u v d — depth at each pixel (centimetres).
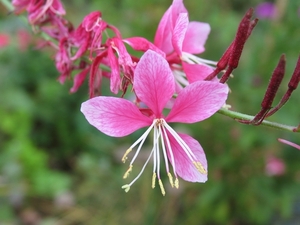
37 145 17
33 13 7
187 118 5
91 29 6
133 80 5
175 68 6
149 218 14
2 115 15
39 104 17
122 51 6
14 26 19
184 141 6
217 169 14
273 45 13
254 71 14
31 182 15
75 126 17
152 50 5
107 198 15
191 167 6
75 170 17
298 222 14
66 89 17
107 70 6
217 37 16
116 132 5
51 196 15
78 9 19
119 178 15
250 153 14
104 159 16
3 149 16
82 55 6
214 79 6
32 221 15
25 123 16
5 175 15
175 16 6
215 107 5
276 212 15
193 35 7
